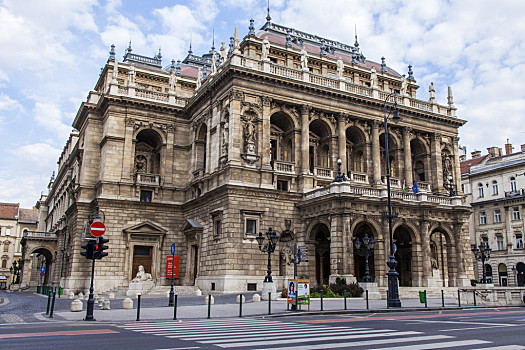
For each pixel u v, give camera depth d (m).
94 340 16.28
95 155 61.22
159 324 22.97
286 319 25.44
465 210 53.75
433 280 49.81
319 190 50.12
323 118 57.41
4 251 132.75
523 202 77.88
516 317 25.61
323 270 53.72
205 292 50.69
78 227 58.41
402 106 61.62
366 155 59.56
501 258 80.31
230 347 14.40
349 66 68.62
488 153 91.25
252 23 62.62
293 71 56.22
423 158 65.31
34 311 31.55
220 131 53.75
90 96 63.34
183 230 58.16
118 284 54.81
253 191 50.28
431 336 16.80
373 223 48.34
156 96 62.38
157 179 59.59
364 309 30.66
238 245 48.50
